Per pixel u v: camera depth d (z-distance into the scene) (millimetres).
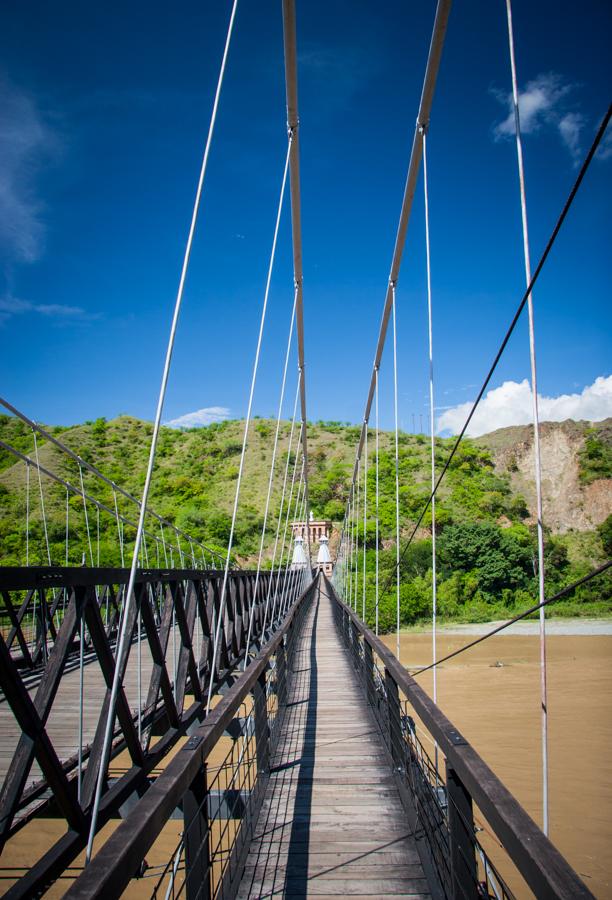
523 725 14391
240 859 2916
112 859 1258
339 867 2902
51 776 2385
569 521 56625
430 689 19172
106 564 17438
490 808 1439
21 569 2092
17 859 6289
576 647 25891
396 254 8445
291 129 7113
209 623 5863
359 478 50844
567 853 7820
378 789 4027
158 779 1737
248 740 3771
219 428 82688
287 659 8320
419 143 6559
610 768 10938
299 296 10594
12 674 2180
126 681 5836
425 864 2783
